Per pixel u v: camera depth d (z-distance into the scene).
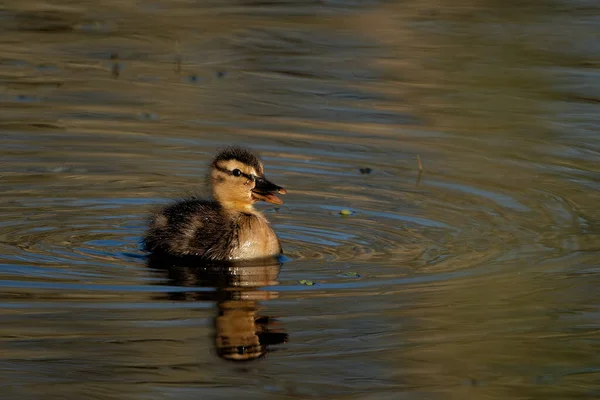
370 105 21.00
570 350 11.29
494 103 21.27
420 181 17.33
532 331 11.70
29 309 11.88
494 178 17.53
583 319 11.96
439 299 12.48
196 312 11.98
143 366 10.68
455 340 11.44
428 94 21.72
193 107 20.61
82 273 13.12
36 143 18.33
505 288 12.85
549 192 16.89
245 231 13.91
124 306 12.05
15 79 21.94
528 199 16.58
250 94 21.55
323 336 11.45
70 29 25.67
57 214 15.37
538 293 12.67
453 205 16.30
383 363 10.95
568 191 16.95
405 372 10.80
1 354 10.81
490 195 16.75
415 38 25.30
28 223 14.89
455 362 11.02
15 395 10.09
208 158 18.02
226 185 14.77
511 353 11.16
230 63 23.62
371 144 18.97
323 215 15.79
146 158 17.97
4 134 18.66
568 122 20.31
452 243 14.66
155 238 14.25
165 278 13.09
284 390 10.41
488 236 14.96
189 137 18.89
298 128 19.59
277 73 22.98
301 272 13.44
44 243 14.16
